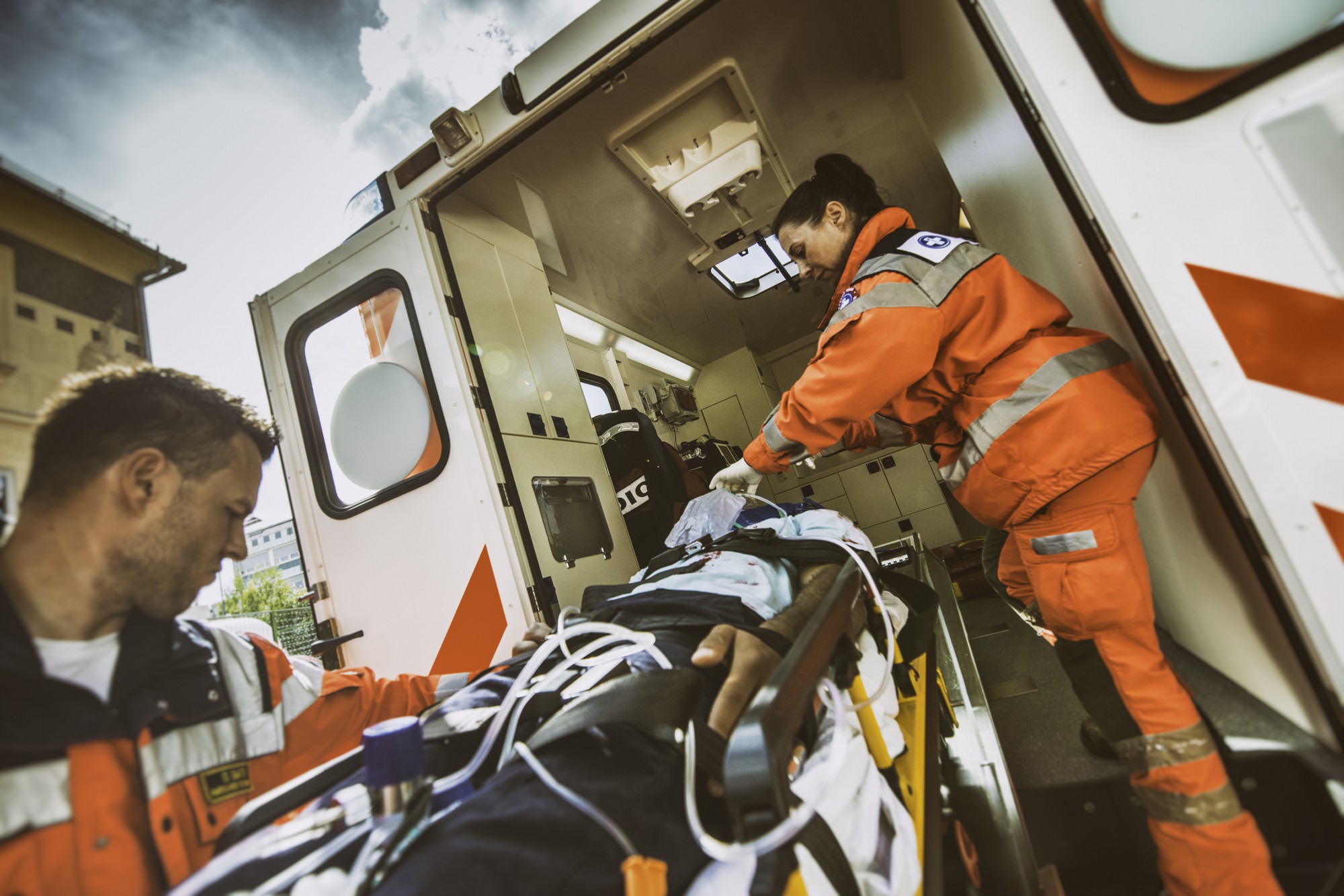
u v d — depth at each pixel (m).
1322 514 0.96
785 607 1.33
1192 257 1.04
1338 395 0.95
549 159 2.59
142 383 0.99
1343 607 0.95
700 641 1.06
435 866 0.56
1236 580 1.19
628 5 1.78
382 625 2.10
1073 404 1.15
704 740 0.69
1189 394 1.06
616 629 0.98
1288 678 1.10
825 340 1.33
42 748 0.72
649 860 0.58
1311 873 1.05
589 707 0.73
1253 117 1.00
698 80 2.48
